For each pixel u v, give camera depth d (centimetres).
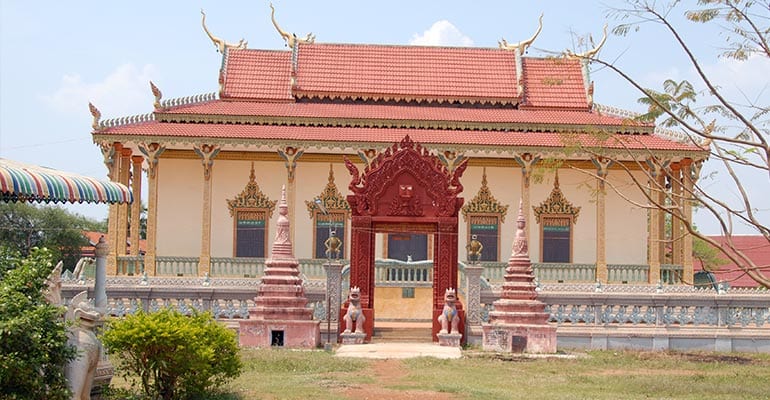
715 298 2767
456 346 2598
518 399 1689
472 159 4394
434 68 4734
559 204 4362
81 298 1378
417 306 3247
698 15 1669
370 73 4678
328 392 1758
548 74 4762
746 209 1650
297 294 2603
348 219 4347
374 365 2228
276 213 4338
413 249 4291
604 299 2753
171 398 1545
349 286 2884
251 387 1797
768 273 5225
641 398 1761
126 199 1555
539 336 2525
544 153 4031
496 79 4700
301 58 4716
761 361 2517
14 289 1231
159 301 2750
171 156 4331
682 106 1730
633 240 4341
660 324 2756
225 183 4341
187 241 4300
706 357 2569
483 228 4381
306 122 4200
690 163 4028
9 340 1176
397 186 2747
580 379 2023
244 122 4169
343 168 4366
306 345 2552
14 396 1179
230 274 3988
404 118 4216
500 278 4016
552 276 4062
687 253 3969
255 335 2556
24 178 1302
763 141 1631
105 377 1509
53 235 6034
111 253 3888
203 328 1581
